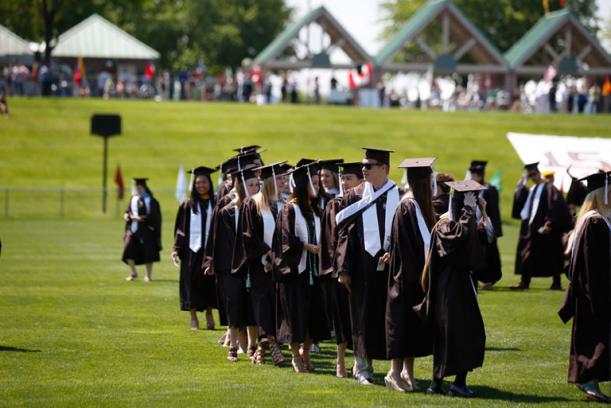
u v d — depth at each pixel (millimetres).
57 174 128875
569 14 196000
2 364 33156
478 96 189250
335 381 31016
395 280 29250
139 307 47625
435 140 149625
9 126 145750
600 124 161875
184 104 166125
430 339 29625
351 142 147875
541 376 32062
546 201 56406
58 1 193500
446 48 194875
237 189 35688
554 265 56531
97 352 35719
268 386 30000
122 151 139375
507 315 45688
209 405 27203
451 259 28203
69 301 49000
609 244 28266
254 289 34219
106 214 113062
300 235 32719
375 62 191875
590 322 28406
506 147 147375
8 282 56125
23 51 180875
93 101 162875
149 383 30328
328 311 32969
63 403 27344
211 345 38031
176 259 42250
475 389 29828
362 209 30375
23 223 104750
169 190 117562
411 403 27422
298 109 166500
